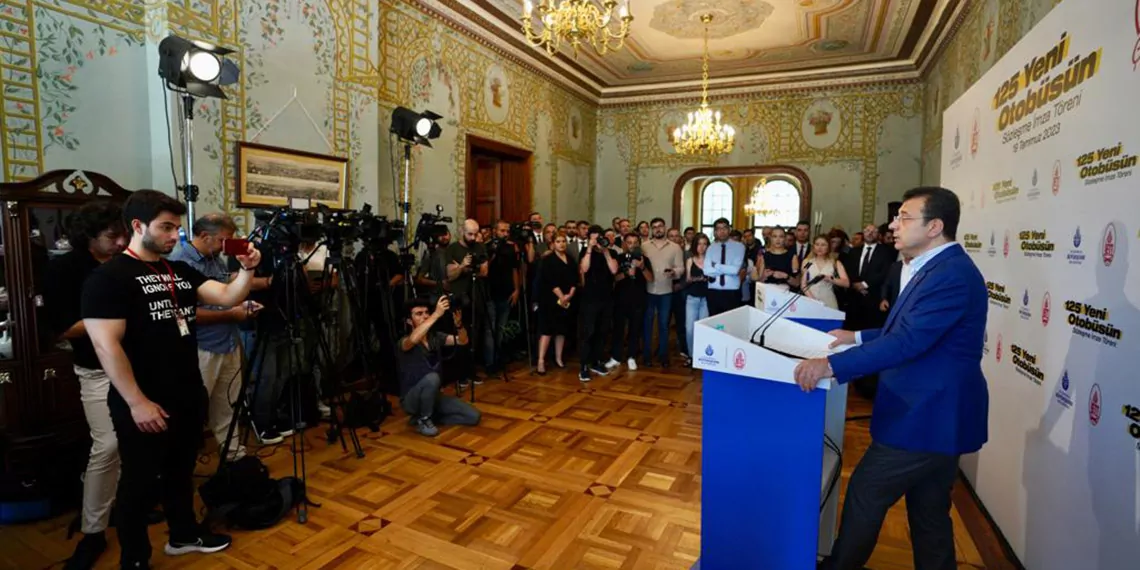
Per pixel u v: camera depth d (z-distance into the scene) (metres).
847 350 1.76
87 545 2.32
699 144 7.58
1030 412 2.31
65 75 3.27
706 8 6.41
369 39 5.02
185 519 2.40
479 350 5.62
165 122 3.62
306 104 4.48
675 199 9.77
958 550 2.50
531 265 6.16
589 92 9.60
